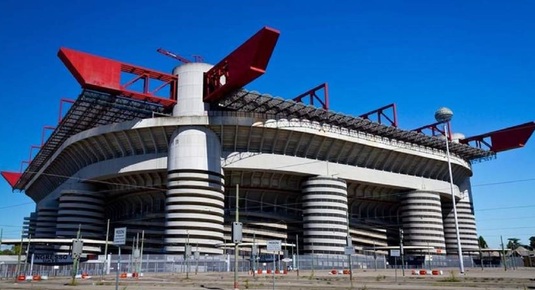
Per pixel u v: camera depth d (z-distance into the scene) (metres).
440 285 30.33
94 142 76.38
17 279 44.78
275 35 57.22
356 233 91.69
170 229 67.50
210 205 69.00
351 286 28.48
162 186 75.88
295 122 74.19
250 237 79.88
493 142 101.88
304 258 71.44
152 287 29.22
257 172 76.19
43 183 105.75
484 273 54.56
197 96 71.75
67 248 76.44
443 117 64.06
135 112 72.88
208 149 70.56
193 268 63.47
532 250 136.88
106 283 34.72
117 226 84.94
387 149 85.19
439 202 95.25
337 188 79.19
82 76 61.25
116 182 79.94
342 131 79.31
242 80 62.56
